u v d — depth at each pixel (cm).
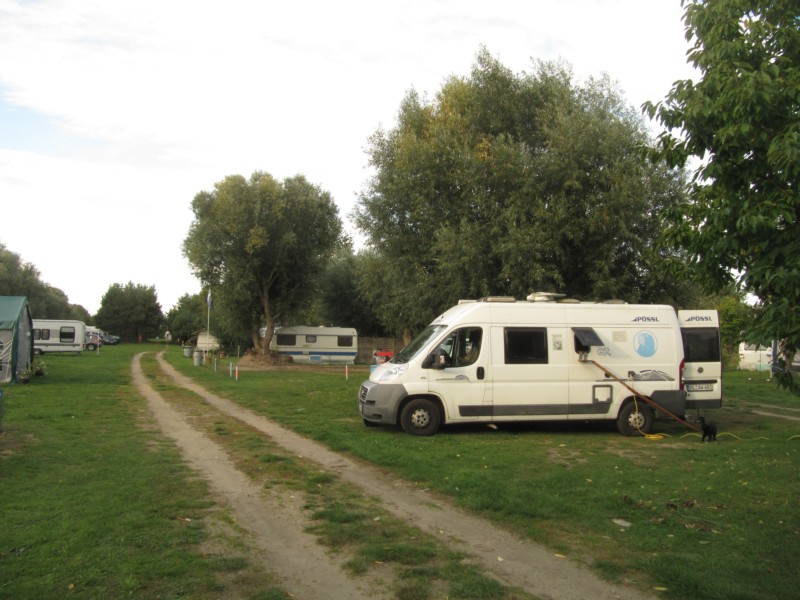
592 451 1002
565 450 1009
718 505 672
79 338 5216
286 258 3844
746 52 553
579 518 627
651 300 1622
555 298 1361
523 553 532
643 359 1215
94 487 724
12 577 456
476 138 1698
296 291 4006
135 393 1884
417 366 1151
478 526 607
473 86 1797
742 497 703
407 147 1709
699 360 1265
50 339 5138
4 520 592
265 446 1022
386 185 1819
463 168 1603
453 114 1777
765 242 506
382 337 4947
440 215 1695
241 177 3759
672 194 1525
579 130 1519
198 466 861
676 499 695
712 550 532
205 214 3859
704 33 584
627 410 1191
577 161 1518
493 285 1598
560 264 1562
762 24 541
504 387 1166
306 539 564
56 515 611
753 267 511
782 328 460
